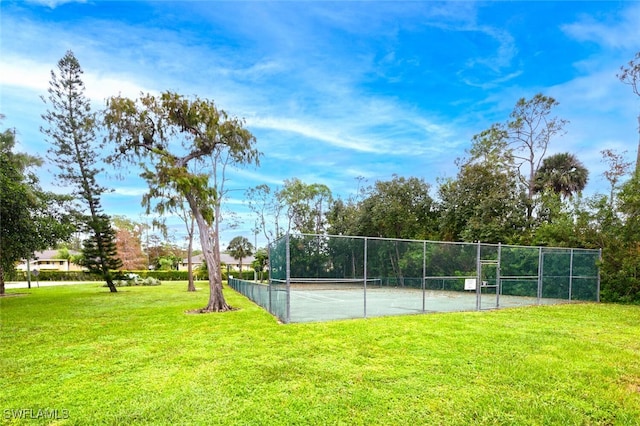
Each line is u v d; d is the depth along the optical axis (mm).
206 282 35438
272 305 10047
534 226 16875
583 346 5645
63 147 19109
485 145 20422
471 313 9289
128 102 10766
